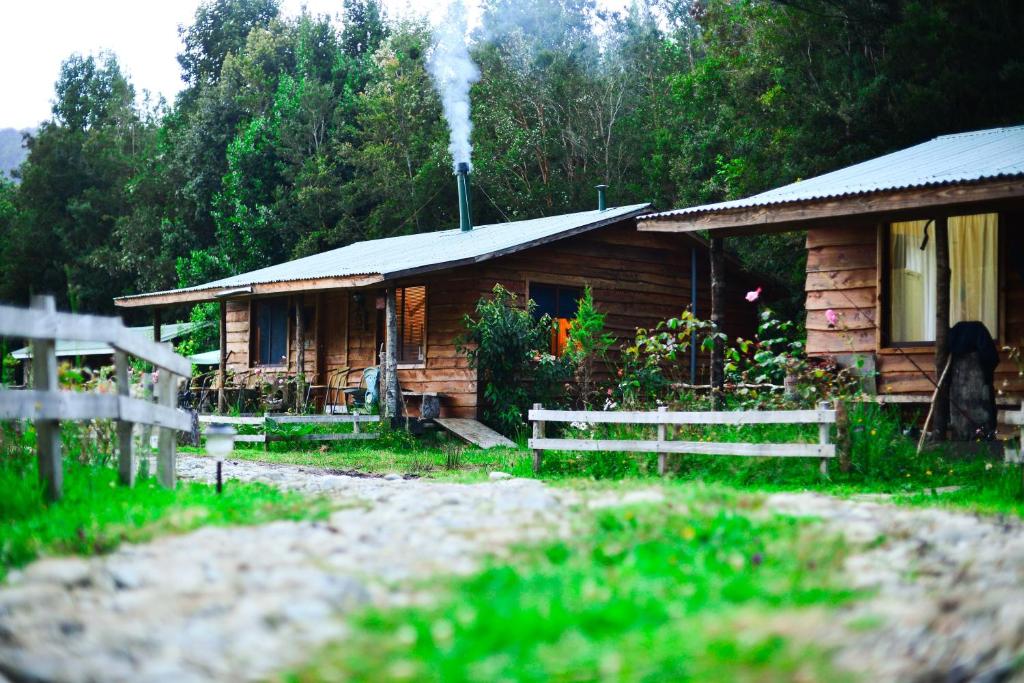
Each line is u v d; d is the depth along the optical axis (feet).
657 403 47.24
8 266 192.65
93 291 183.52
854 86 89.71
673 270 81.66
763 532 20.61
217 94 173.27
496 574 16.92
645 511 22.31
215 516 22.99
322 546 19.48
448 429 67.77
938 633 13.92
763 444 37.83
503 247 70.13
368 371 76.13
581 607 14.98
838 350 52.90
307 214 152.66
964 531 22.02
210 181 166.61
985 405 43.32
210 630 14.37
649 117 146.72
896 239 51.55
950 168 47.91
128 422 27.63
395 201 148.56
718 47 116.06
